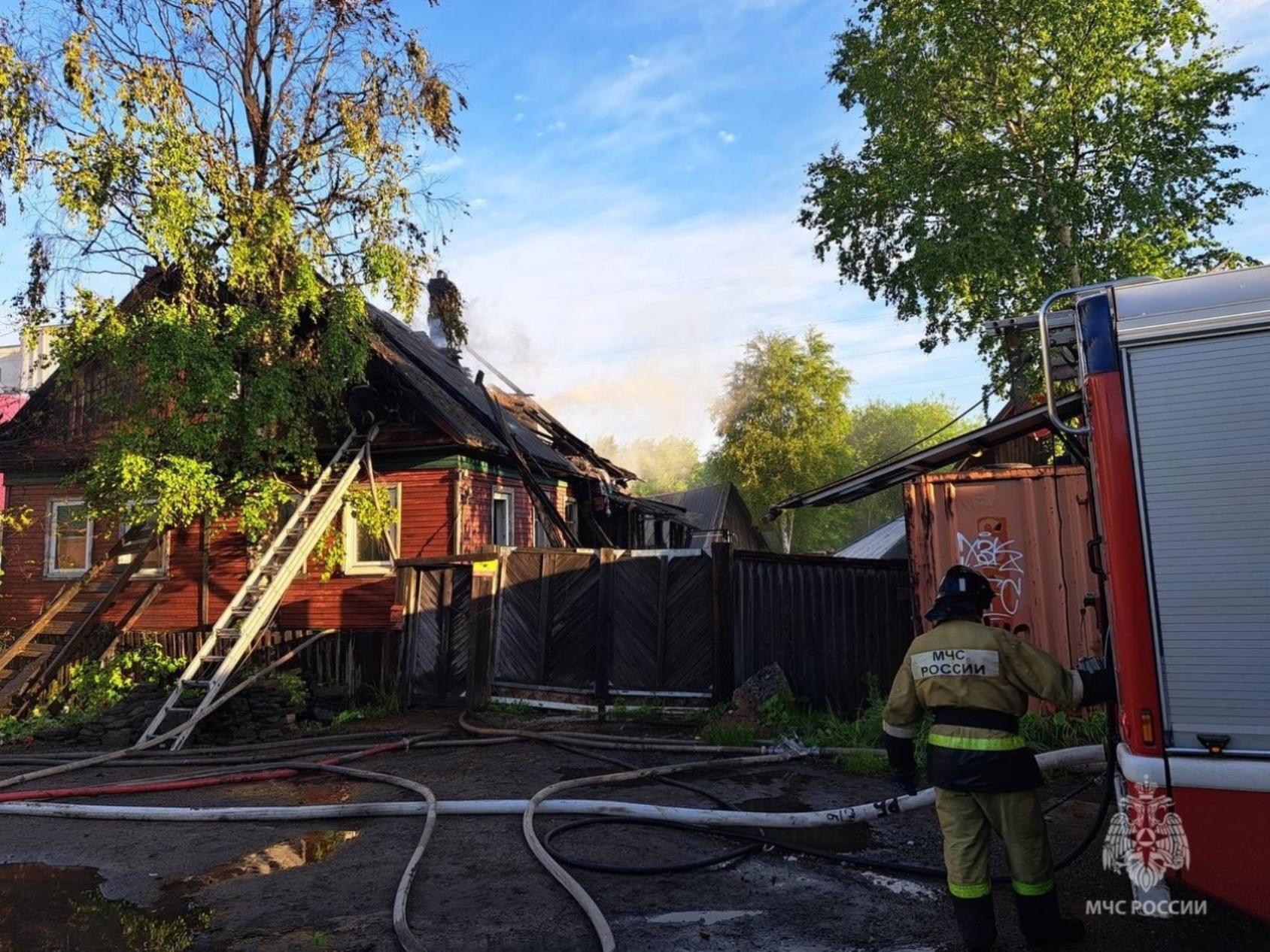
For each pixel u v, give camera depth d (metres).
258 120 11.88
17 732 9.99
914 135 16.97
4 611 14.41
